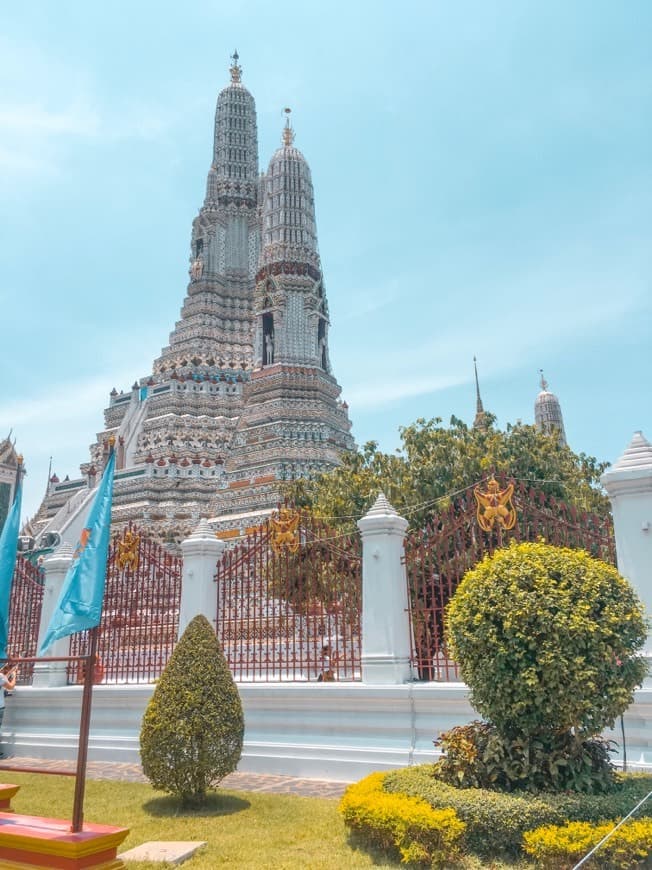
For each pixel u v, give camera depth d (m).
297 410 48.03
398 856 8.12
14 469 39.16
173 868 8.01
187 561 16.19
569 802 7.88
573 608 8.48
